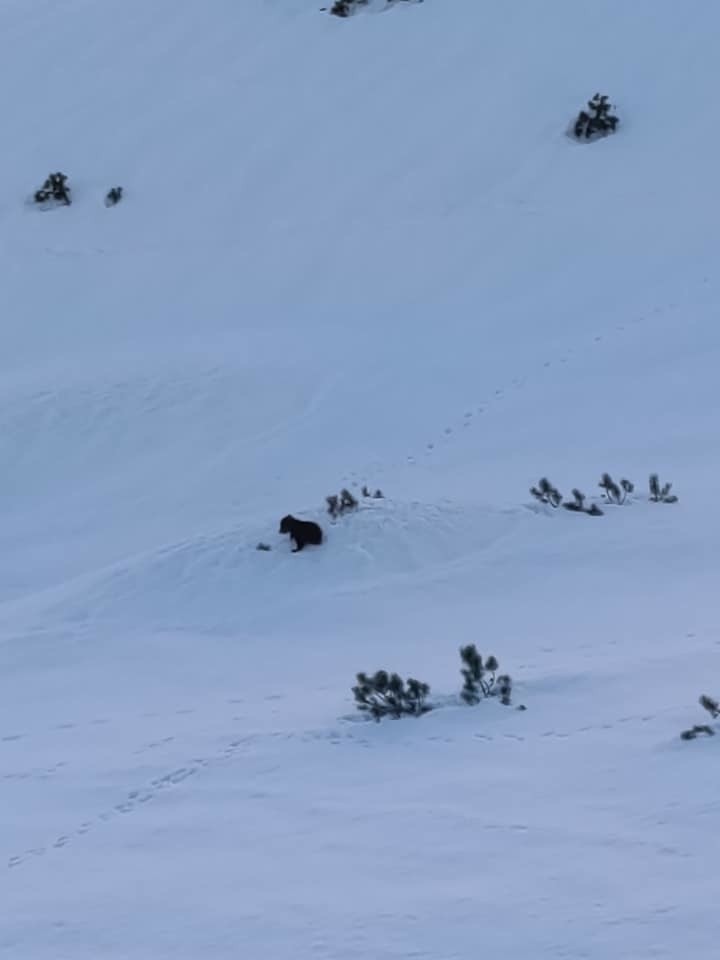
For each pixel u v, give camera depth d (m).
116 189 133.50
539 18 150.88
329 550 56.72
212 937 22.86
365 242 118.62
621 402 81.88
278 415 88.81
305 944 21.91
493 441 78.62
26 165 143.38
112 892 25.83
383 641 46.38
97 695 43.81
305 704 38.56
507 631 45.31
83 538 74.38
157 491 79.94
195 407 91.12
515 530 58.03
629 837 24.22
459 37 149.88
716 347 89.06
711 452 70.25
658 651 38.69
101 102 152.12
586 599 48.22
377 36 153.62
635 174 121.31
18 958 23.39
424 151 131.12
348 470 77.50
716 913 20.44
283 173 132.38
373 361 96.44
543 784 28.16
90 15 175.00
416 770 30.81
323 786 30.64
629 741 30.14
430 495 66.56
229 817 29.31
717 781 26.34
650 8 148.00
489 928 21.30
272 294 113.56
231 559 57.03
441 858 24.69
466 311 104.44
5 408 94.94
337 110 140.88
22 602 59.47
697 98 131.25
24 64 164.62
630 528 56.94
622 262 108.25
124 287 119.06
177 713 40.00
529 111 134.62
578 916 21.17
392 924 22.06
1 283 123.12
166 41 162.88
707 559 51.59
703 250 107.69
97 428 90.12
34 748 38.16
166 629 51.41
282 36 158.50
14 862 28.77
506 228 116.81
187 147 139.88
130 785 32.81
